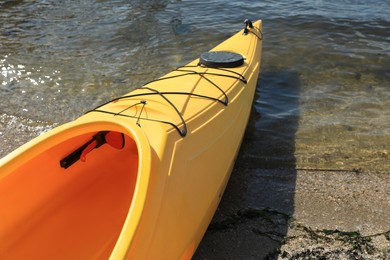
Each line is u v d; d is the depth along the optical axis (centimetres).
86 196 238
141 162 172
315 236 237
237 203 269
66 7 730
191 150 218
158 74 471
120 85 447
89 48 553
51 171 212
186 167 209
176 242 186
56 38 591
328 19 623
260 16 652
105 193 246
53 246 210
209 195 224
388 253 222
